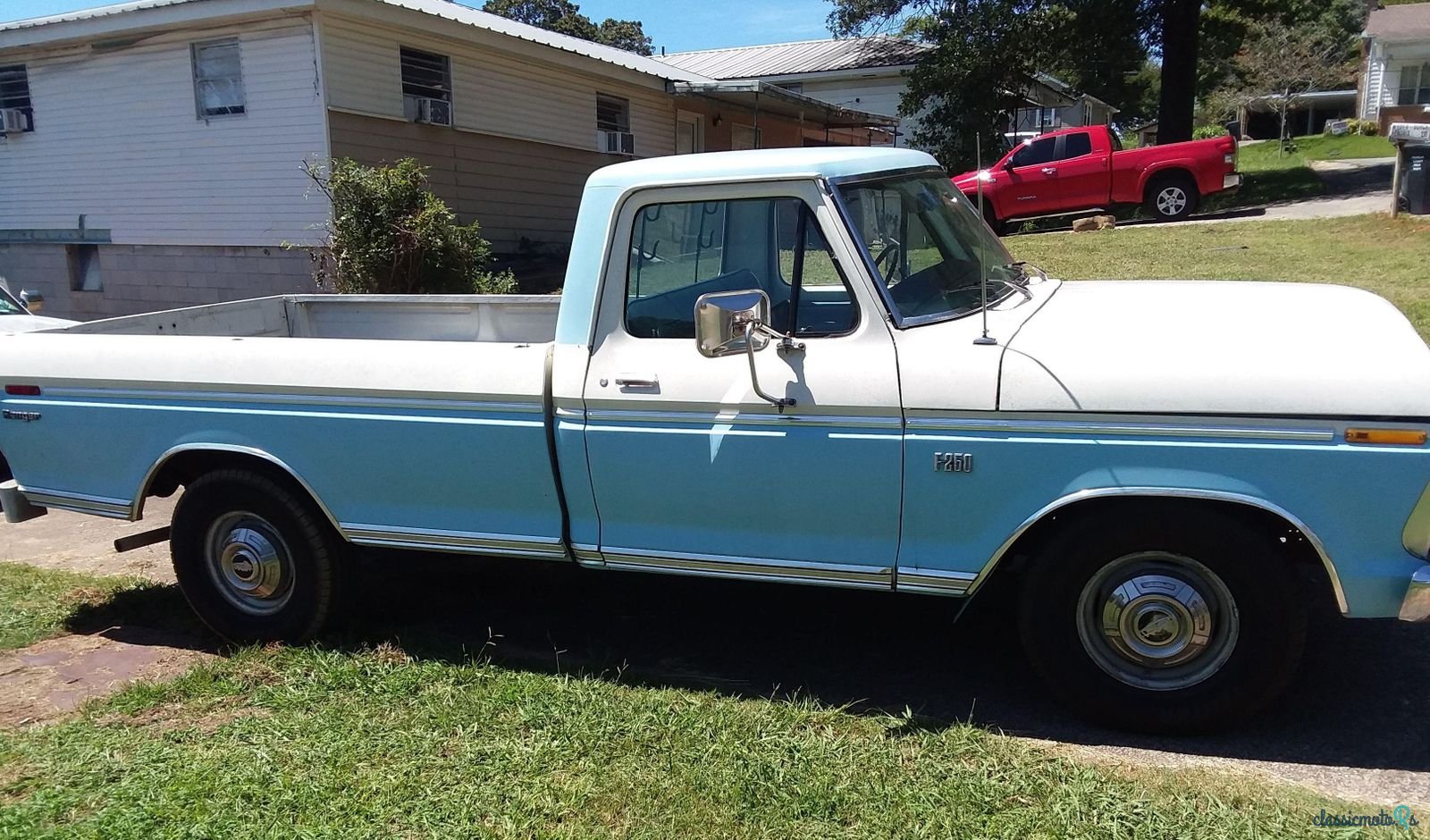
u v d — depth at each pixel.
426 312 5.92
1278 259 11.61
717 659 4.09
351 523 4.14
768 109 22.12
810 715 3.53
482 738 3.47
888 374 3.36
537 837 2.93
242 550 4.34
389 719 3.64
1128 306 3.67
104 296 15.95
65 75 15.21
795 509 3.53
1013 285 3.97
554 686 3.80
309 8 12.77
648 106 19.70
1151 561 3.27
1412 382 2.97
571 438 3.72
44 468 4.56
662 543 3.75
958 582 3.42
